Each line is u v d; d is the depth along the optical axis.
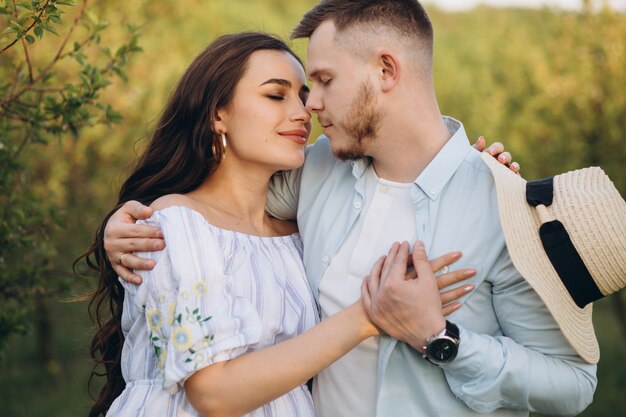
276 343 2.41
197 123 2.58
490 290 2.29
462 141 2.43
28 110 3.35
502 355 2.18
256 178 2.61
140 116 7.23
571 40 7.84
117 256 2.35
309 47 2.48
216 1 10.70
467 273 2.18
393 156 2.44
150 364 2.38
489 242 2.28
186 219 2.32
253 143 2.51
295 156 2.54
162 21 7.97
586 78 7.58
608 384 7.29
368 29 2.38
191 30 8.66
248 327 2.24
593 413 6.66
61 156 6.46
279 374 2.16
